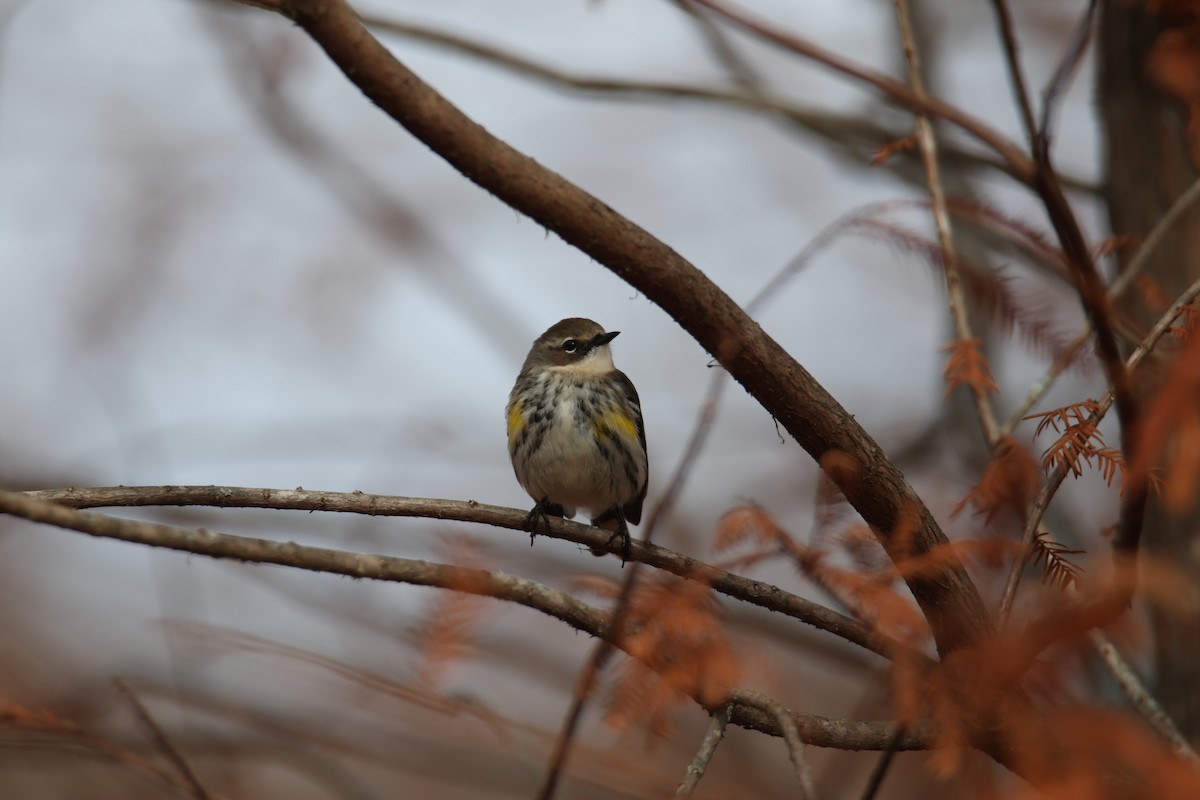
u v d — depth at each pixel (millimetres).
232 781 12156
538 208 6695
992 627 5461
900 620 5145
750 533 5523
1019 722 4883
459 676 5168
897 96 5703
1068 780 4652
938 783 5992
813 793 5660
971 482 12031
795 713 6535
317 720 11805
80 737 7105
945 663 5168
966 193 14469
